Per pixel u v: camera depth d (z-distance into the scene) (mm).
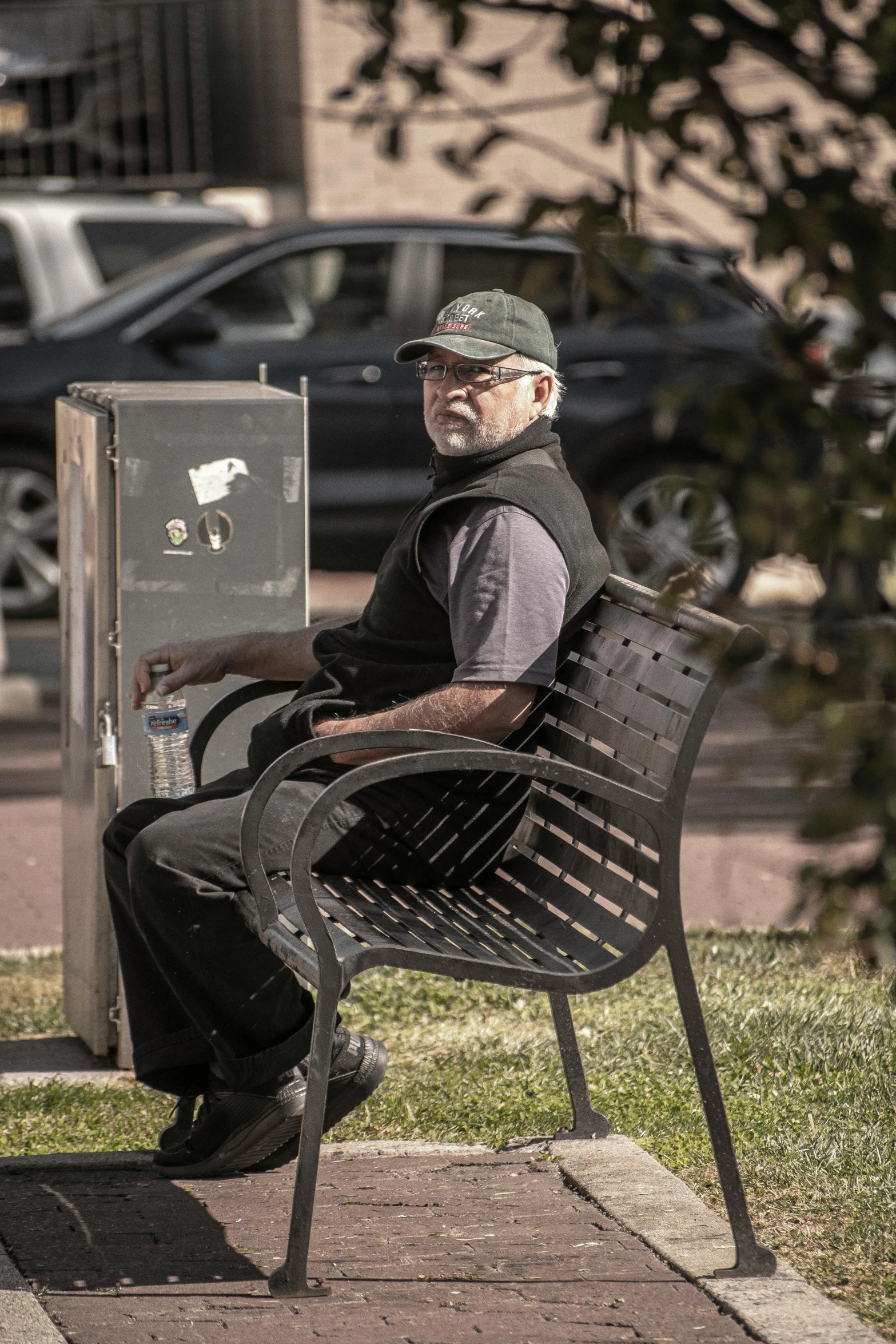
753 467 5547
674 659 8953
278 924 8953
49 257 37188
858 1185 9648
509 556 9367
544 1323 8117
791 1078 11453
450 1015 13531
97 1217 9547
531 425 10055
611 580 9922
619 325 29250
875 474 5391
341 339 29875
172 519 12164
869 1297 8328
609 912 9281
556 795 10234
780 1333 7875
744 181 5844
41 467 29984
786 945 14555
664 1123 10820
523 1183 9945
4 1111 11578
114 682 12234
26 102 46000
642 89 5734
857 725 5543
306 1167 8352
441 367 10016
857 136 5773
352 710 10086
